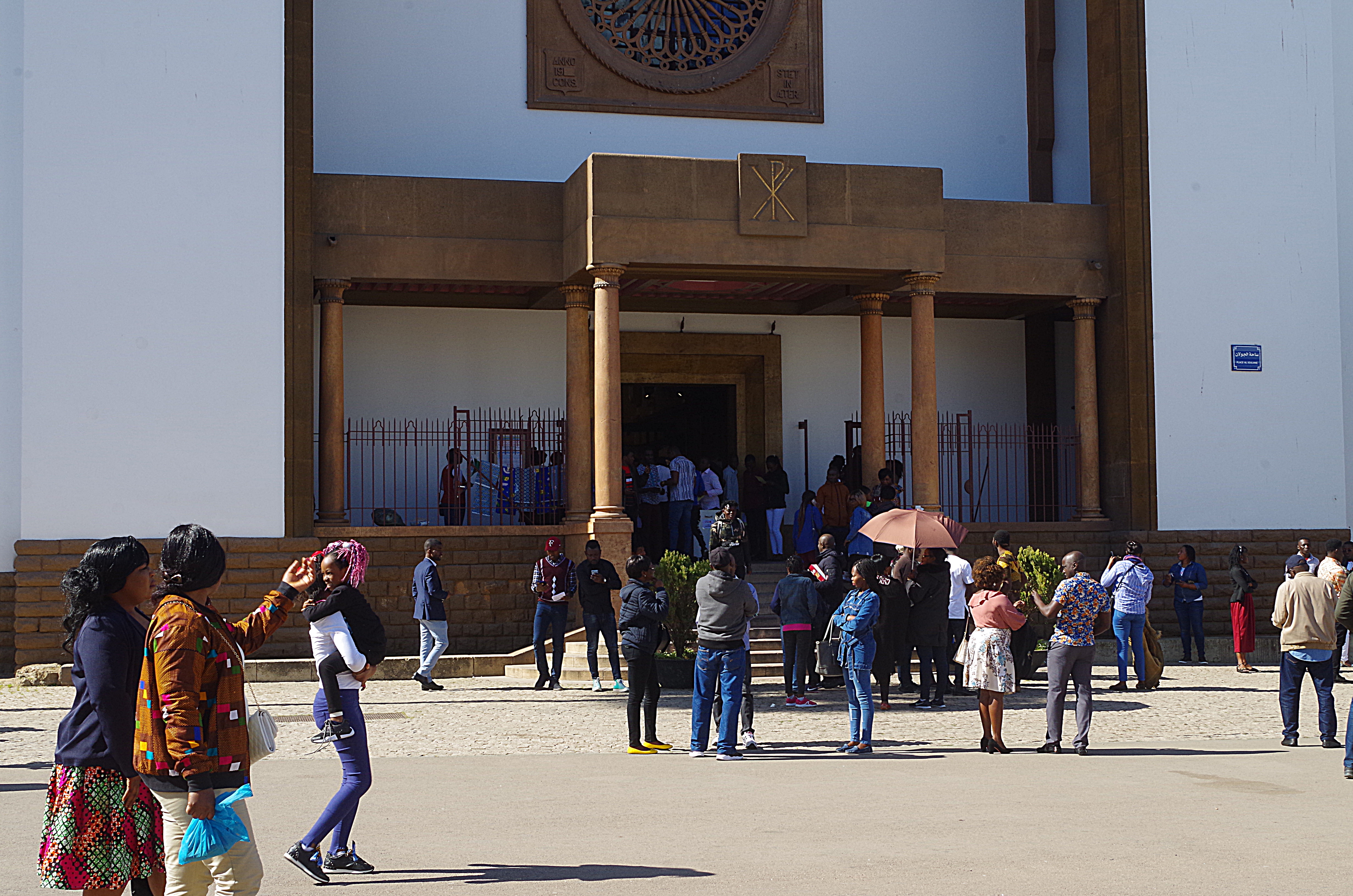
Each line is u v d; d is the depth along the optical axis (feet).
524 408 68.08
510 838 24.80
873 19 71.97
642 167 56.54
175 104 55.21
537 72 67.87
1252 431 65.41
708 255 56.85
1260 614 64.75
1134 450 64.23
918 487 59.06
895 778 32.01
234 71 55.98
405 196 59.47
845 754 36.24
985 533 64.44
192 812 15.79
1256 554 64.85
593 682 50.21
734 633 35.68
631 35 69.62
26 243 53.57
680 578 50.85
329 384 58.85
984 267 64.34
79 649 16.58
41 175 53.78
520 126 67.67
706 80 69.56
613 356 56.29
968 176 72.43
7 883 21.07
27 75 53.78
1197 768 33.65
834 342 72.59
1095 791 30.04
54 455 53.57
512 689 51.24
